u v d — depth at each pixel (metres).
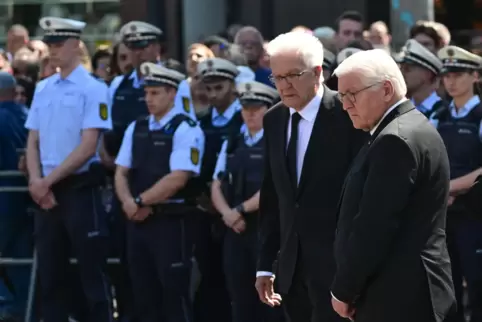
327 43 17.36
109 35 28.95
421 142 8.99
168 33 21.38
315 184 11.18
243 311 14.54
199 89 16.81
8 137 16.58
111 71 18.48
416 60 14.64
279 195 11.55
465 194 12.82
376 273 9.16
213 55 17.55
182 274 14.65
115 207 15.92
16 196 16.45
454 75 14.35
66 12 29.80
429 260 9.05
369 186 9.00
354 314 9.47
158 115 14.76
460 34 24.11
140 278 14.80
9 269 16.45
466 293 14.80
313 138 11.20
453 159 14.31
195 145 14.57
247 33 18.05
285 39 11.02
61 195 14.88
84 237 14.86
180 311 14.65
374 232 8.91
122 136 16.05
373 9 21.03
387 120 9.20
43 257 15.20
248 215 14.39
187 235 14.70
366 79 9.15
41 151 15.15
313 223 11.20
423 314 9.07
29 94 18.78
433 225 9.10
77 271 15.38
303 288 11.43
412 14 21.27
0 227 16.39
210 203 15.04
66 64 15.03
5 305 16.41
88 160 14.89
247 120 14.51
